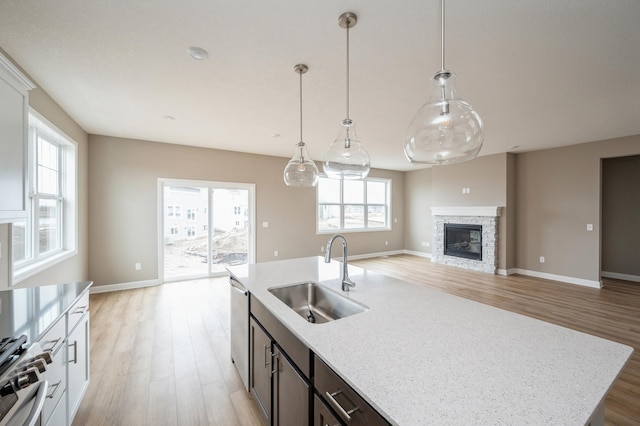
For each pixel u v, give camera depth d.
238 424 1.71
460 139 1.20
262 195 5.67
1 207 1.48
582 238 4.66
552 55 2.05
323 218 6.73
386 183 7.81
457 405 0.73
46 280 2.71
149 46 1.96
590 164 4.58
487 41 1.88
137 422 1.71
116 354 2.49
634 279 4.94
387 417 0.70
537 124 3.66
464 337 1.14
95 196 4.18
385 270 5.73
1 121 1.47
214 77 2.41
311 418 1.14
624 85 2.53
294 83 2.53
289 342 1.33
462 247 6.07
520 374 0.88
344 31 1.80
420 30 1.79
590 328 2.99
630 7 1.55
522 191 5.41
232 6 1.57
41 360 0.98
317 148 5.16
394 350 1.04
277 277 2.15
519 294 4.15
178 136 4.32
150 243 4.61
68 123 3.32
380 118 3.49
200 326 3.09
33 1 1.52
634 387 2.04
